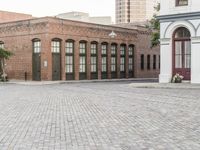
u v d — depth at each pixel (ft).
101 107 47.88
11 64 138.21
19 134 29.86
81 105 50.55
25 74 133.28
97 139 27.78
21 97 64.39
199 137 28.32
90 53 141.49
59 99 59.98
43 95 68.59
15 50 136.67
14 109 46.50
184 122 35.32
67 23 132.05
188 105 49.16
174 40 97.14
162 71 98.89
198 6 91.61
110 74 150.20
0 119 38.04
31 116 39.99
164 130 31.27
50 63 127.34
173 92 71.41
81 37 137.28
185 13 93.45
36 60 130.21
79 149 24.68
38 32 128.26
